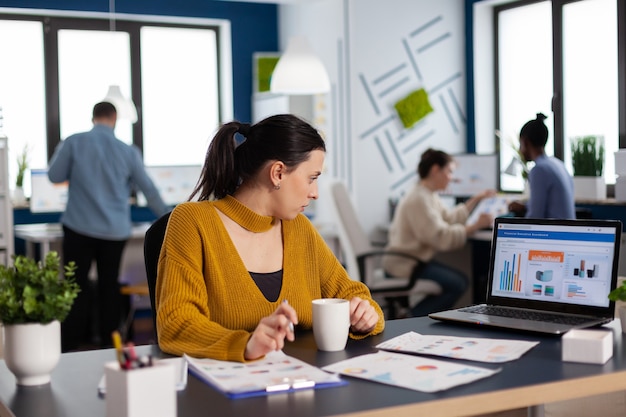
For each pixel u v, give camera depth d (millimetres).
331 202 5008
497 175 5547
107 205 4996
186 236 1888
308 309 1975
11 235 5301
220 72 7023
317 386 1421
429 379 1444
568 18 5562
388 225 6035
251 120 6977
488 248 5766
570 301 2023
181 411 1297
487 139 6277
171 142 6871
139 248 6121
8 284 1518
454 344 1740
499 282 2156
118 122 6676
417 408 1306
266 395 1377
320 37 6379
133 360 1240
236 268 1907
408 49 6113
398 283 4945
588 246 2021
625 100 5164
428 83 6195
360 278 4910
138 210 6484
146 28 6742
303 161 1913
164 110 6840
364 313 1848
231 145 1946
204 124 6980
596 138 4988
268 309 1913
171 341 1744
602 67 5352
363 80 5969
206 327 1719
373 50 5996
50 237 5359
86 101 6566
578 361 1576
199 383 1470
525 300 2100
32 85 6406
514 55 6082
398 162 6113
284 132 1898
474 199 5262
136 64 6707
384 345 1752
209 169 1962
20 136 6379
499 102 6246
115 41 6641
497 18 6207
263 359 1628
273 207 1942
